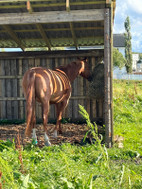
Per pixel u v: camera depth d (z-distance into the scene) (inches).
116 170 161.8
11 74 394.6
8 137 271.4
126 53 1963.6
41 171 143.6
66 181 116.3
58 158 179.6
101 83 358.9
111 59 239.9
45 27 333.1
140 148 233.0
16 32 351.9
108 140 236.1
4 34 363.6
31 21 249.3
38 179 131.8
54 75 244.8
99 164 175.0
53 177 134.7
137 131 302.0
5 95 396.2
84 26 328.8
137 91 590.2
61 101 271.4
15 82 394.6
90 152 200.7
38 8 282.0
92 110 386.0
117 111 408.5
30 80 219.8
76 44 388.5
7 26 323.3
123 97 503.5
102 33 350.3
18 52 387.9
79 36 363.3
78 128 334.0
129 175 142.3
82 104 387.2
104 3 262.2
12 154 171.8
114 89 576.7
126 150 215.5
